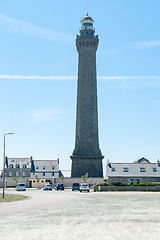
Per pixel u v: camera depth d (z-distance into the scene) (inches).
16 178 3801.7
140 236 465.1
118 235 475.8
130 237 457.7
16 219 700.0
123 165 3243.1
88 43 3735.2
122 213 798.5
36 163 4249.5
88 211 867.4
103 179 3292.3
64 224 607.5
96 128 3543.3
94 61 3708.2
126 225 581.6
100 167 3459.6
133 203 1152.2
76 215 767.7
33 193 2204.7
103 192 2273.6
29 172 4114.2
